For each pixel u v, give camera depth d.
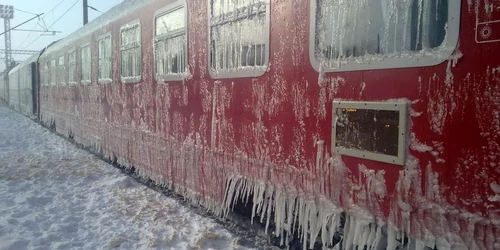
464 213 1.86
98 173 6.74
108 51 6.67
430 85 1.97
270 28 2.98
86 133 8.38
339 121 2.45
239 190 3.48
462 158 1.85
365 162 2.30
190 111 4.22
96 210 4.75
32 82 15.40
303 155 2.73
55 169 7.12
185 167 4.42
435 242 1.98
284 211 2.94
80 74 8.61
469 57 1.82
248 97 3.27
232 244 3.54
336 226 2.50
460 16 1.84
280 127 2.93
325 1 2.54
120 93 6.23
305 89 2.69
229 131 3.56
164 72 4.75
